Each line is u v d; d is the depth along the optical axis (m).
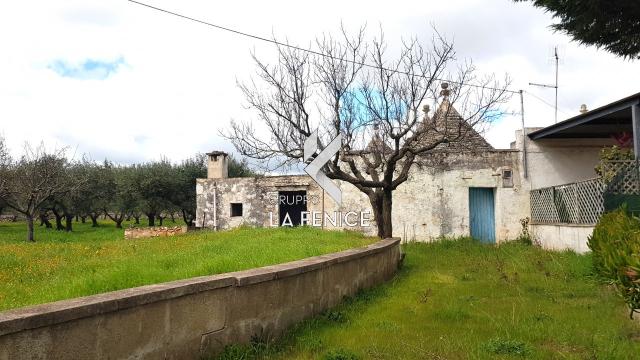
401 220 19.14
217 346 4.52
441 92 13.39
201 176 32.75
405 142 13.07
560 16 10.01
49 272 8.50
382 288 8.89
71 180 26.80
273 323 5.41
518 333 5.54
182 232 20.38
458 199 18.95
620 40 10.12
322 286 6.67
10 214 42.34
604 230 7.66
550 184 18.67
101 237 23.31
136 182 31.05
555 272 10.19
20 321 2.82
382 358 4.66
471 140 16.36
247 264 7.07
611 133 17.38
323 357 4.64
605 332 5.53
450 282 9.57
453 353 4.82
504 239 18.53
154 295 3.79
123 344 3.54
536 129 18.83
